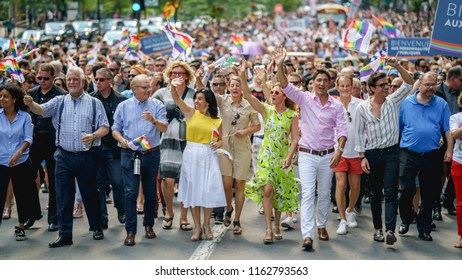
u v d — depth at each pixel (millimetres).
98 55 32000
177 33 20125
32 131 16516
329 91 21797
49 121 17562
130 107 16281
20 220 16688
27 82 22047
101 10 109688
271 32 94250
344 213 17656
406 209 17156
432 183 16688
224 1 138875
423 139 16391
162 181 17750
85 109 16016
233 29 106562
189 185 16469
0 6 80000
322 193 16500
